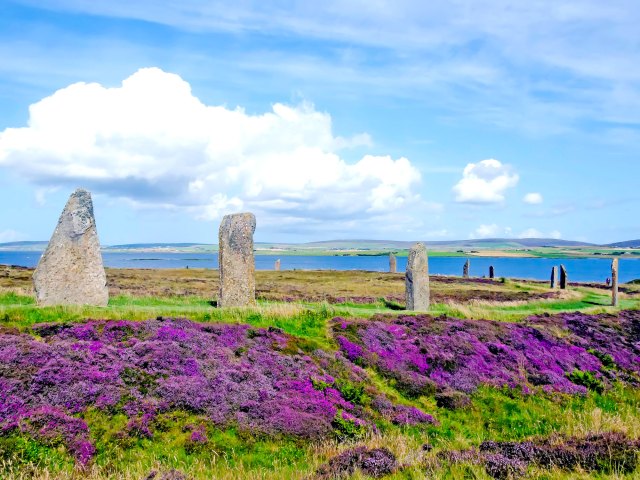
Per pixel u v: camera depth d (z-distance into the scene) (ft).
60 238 94.89
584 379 96.89
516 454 49.73
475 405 80.84
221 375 69.00
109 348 69.41
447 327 113.19
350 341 94.73
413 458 49.85
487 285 254.68
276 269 374.84
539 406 83.20
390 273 334.85
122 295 120.26
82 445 49.83
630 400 91.04
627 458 45.55
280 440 58.44
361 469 46.78
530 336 117.08
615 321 145.48
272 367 76.33
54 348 65.26
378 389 81.25
